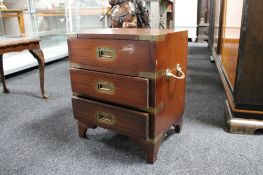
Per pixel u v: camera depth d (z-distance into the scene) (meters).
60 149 0.96
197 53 3.06
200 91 1.64
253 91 0.99
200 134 1.05
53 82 1.93
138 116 0.81
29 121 1.22
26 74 2.21
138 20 1.47
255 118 1.04
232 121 1.05
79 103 0.96
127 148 0.96
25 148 0.97
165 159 0.88
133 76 0.80
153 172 0.81
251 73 0.98
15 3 2.75
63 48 2.94
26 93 1.68
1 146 0.99
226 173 0.79
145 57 0.75
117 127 0.88
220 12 1.97
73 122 1.20
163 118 0.87
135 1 1.43
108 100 0.88
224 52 1.67
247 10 0.92
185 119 1.21
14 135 1.08
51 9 3.06
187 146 0.96
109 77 0.84
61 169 0.83
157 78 0.77
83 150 0.95
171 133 1.06
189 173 0.80
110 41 0.81
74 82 0.95
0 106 1.44
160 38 0.75
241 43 0.96
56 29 3.14
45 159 0.89
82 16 3.33
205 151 0.92
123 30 0.94
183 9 3.99
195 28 4.05
